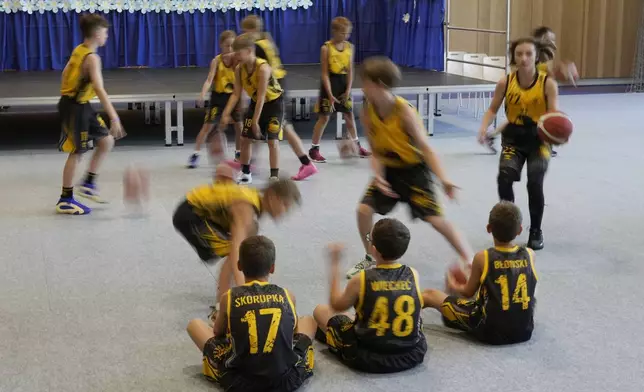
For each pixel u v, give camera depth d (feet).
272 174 21.76
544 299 13.05
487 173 22.67
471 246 15.93
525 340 11.37
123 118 32.99
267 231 16.97
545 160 15.21
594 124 30.91
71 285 13.76
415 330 10.41
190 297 13.23
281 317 9.50
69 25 35.65
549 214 18.30
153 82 30.58
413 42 36.42
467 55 38.09
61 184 21.39
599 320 12.19
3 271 14.46
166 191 20.59
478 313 11.30
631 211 18.57
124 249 15.78
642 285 13.71
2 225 17.44
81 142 18.25
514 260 11.13
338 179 22.16
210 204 11.54
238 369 9.53
